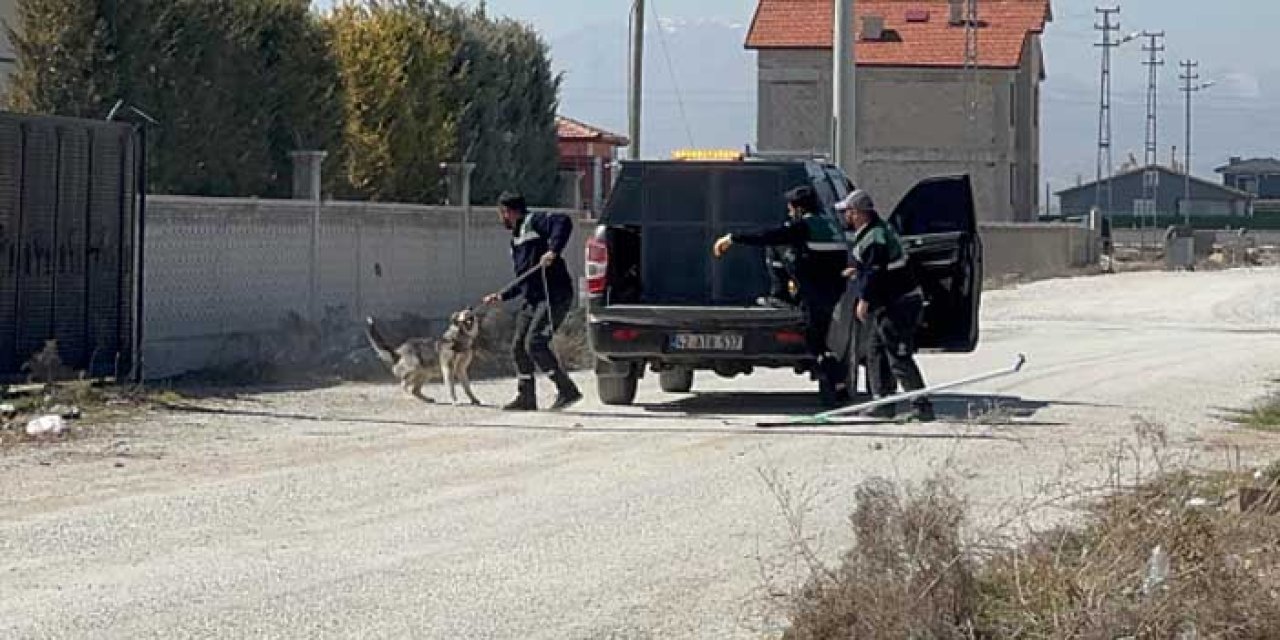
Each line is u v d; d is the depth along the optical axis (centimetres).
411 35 9088
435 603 2650
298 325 6450
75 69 6888
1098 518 3050
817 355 5041
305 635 2448
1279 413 5309
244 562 2914
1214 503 3269
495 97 10106
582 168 16362
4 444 4284
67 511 3372
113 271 5425
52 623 2491
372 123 8812
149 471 3897
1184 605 2319
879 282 4878
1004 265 19112
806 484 3762
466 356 5341
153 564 2894
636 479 3841
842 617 2319
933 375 6612
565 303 5194
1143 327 11075
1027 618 2366
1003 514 3241
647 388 5994
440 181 9262
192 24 7212
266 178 7619
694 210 5269
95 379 5284
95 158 5341
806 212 4994
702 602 2684
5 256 5003
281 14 7819
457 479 3825
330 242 6925
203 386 5653
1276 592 2442
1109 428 4806
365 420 4894
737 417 5028
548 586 2778
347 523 3281
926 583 2327
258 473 3881
